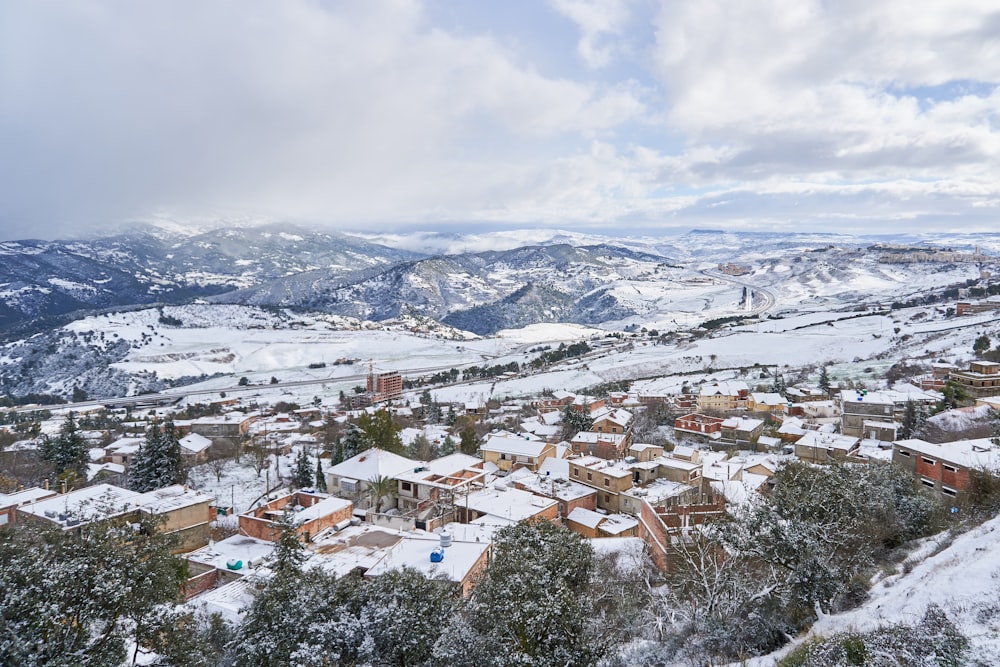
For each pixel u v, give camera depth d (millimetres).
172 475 84750
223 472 96250
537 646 20641
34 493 60281
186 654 22500
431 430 125688
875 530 29797
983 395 101000
